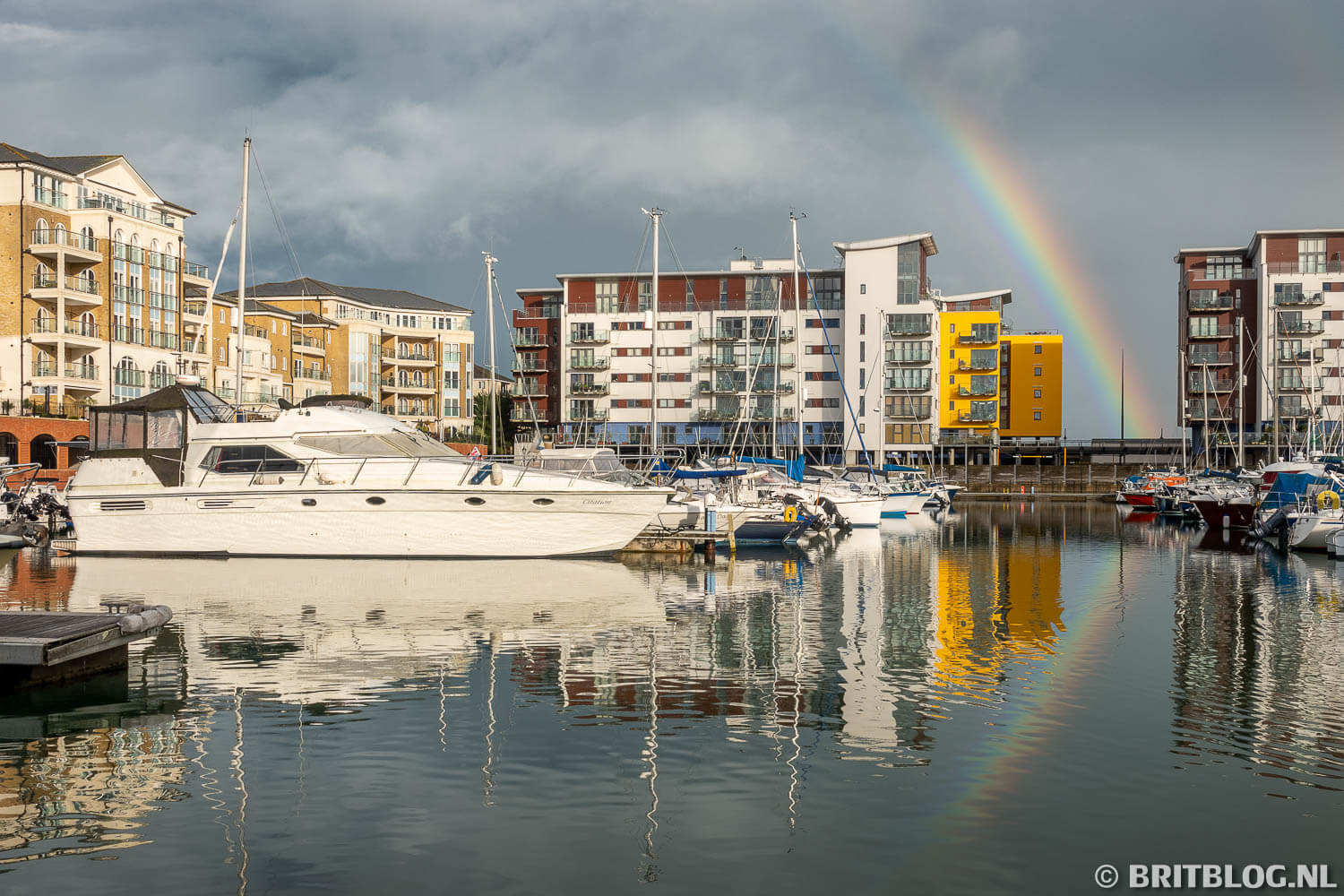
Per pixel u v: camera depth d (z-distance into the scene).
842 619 24.72
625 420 112.12
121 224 68.25
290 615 24.19
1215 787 12.85
